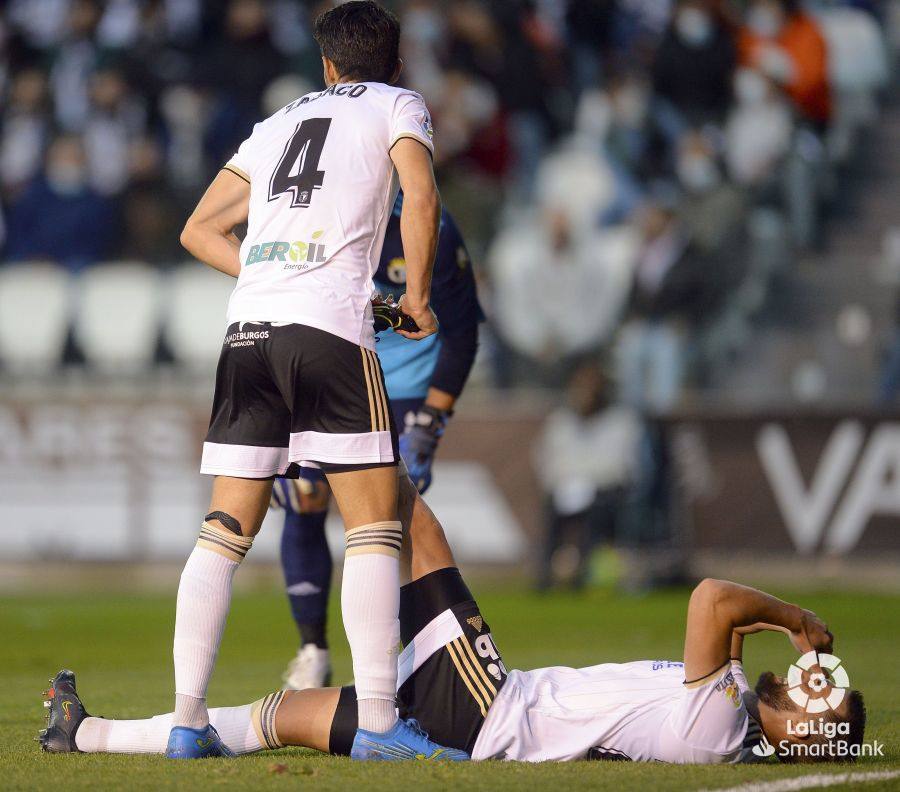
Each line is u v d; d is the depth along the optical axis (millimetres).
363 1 13508
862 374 48500
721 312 47500
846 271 50438
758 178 50938
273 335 11930
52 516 43031
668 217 46594
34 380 48000
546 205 51875
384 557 11984
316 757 12359
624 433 40562
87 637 28562
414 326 12531
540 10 56594
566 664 22141
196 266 50469
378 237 12438
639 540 40812
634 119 52438
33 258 50438
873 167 55031
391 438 12078
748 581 40875
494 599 38375
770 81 51719
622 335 46250
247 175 12984
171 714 12656
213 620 12180
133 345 49406
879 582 40062
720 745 11891
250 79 52906
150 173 51438
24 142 53812
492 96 52656
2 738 13945
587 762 12008
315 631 17859
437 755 12102
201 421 42719
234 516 12258
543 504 40844
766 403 42312
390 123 12469
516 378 47625
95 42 56156
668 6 57594
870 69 56688
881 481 40281
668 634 28406
